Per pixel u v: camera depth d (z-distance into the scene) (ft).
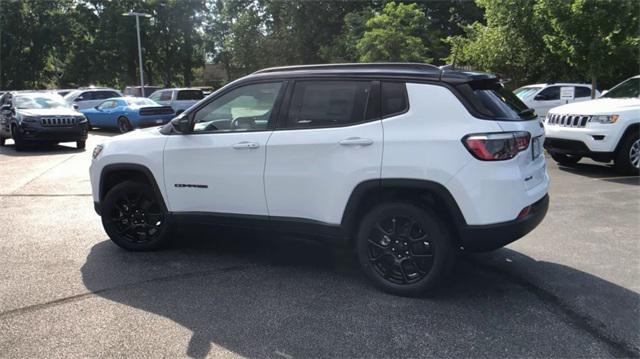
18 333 12.54
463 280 15.69
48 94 56.13
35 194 29.04
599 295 14.57
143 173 17.72
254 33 152.25
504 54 71.15
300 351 11.67
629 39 47.19
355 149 14.37
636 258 17.46
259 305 14.02
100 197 18.78
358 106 14.67
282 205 15.61
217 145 16.28
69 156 46.29
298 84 15.52
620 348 11.76
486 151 13.26
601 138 30.71
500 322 13.00
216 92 16.67
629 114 30.40
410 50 100.01
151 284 15.52
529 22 67.05
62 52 195.62
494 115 13.65
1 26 188.75
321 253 18.24
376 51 101.04
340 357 11.44
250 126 16.12
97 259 17.80
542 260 17.34
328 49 130.93
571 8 47.39
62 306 14.03
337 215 14.88
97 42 179.63
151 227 18.37
